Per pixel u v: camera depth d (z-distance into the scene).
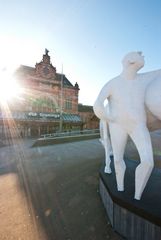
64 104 31.97
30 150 16.00
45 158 12.41
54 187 7.09
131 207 3.64
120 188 4.30
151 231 3.29
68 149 15.48
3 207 5.64
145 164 3.55
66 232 4.30
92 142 19.70
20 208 5.55
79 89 33.75
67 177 7.98
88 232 4.21
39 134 28.22
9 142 21.92
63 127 30.89
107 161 6.00
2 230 4.46
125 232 3.81
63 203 5.75
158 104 3.28
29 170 9.69
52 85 30.59
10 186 7.41
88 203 5.51
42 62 29.66
